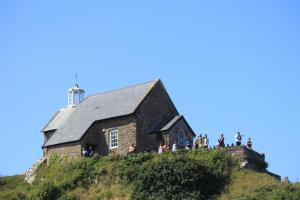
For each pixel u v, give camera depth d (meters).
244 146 66.44
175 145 70.88
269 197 59.62
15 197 70.69
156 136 75.00
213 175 64.25
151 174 64.44
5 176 81.31
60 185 69.56
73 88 89.25
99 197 66.50
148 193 63.91
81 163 71.56
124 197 65.38
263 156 68.81
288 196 59.31
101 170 69.31
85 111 80.75
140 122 74.88
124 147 74.38
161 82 78.81
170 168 63.97
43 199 67.88
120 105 77.31
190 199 61.84
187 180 62.88
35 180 74.81
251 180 63.47
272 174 68.62
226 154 66.50
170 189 63.00
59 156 76.44
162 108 78.00
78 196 67.56
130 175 67.19
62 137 77.50
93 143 76.06
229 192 62.56
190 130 76.81
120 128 75.25
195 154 67.56
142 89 78.19
